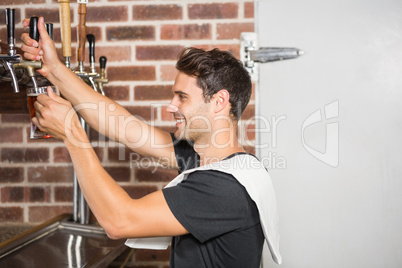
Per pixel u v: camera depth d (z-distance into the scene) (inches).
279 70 73.5
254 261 41.8
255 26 73.0
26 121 73.4
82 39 56.7
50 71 45.9
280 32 73.1
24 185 73.9
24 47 42.3
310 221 74.5
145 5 72.4
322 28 72.8
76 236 64.1
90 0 72.6
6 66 41.8
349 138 73.6
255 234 41.4
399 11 72.0
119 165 73.3
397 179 73.1
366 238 74.0
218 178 39.7
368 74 72.8
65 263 52.1
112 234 37.6
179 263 41.7
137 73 72.8
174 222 38.1
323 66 73.2
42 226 66.1
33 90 40.2
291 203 74.5
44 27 43.4
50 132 38.2
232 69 44.6
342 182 73.9
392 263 73.7
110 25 72.7
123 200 37.5
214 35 72.2
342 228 74.2
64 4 47.1
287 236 74.9
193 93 43.9
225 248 40.8
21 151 73.7
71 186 73.9
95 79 61.7
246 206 40.0
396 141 73.0
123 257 66.7
